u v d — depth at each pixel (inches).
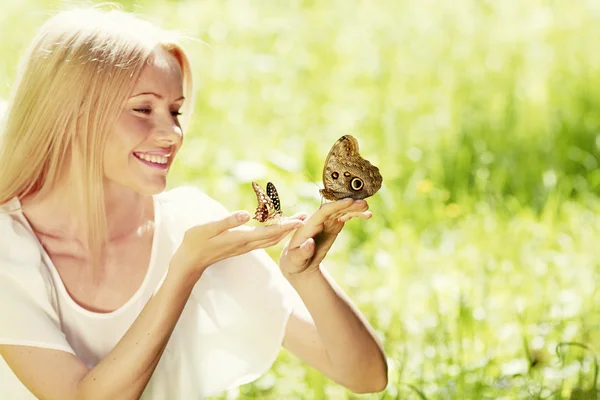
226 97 439.5
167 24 501.4
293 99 447.5
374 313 269.3
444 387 219.3
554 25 515.5
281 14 578.2
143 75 142.6
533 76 467.2
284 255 145.3
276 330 157.4
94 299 148.7
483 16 544.7
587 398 212.5
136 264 151.4
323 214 137.7
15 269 140.9
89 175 143.9
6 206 147.3
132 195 151.9
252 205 316.2
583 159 394.0
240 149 376.2
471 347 239.6
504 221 336.2
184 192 162.4
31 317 139.7
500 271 290.0
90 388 136.3
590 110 433.7
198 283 158.6
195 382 158.6
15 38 448.8
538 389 217.5
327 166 137.1
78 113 142.2
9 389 145.4
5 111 148.1
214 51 494.3
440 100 447.2
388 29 542.0
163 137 143.7
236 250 136.8
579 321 251.1
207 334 159.2
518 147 401.1
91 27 143.3
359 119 423.5
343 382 156.7
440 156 387.2
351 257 312.2
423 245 323.9
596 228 322.0
